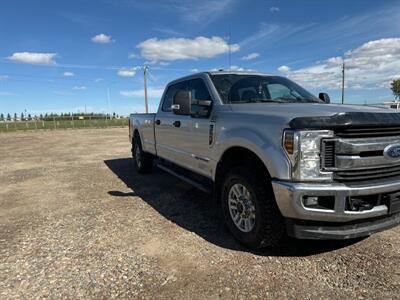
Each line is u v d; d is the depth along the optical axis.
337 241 3.73
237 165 3.82
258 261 3.31
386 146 3.07
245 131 3.48
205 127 4.32
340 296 2.70
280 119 3.13
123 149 13.43
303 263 3.25
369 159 3.01
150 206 5.21
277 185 3.03
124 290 2.85
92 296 2.77
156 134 6.36
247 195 3.51
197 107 4.77
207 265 3.25
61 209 5.15
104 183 6.95
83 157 11.16
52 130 31.56
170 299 2.71
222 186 3.87
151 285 2.91
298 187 2.90
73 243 3.82
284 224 3.31
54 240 3.92
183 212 4.88
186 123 4.91
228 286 2.87
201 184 4.77
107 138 19.91
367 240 3.73
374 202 3.07
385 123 3.02
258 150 3.25
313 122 2.92
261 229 3.31
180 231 4.13
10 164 9.90
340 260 3.30
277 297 2.70
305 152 2.91
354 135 2.97
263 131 3.27
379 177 3.09
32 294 2.81
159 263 3.31
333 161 2.93
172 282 2.96
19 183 7.14
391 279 2.92
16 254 3.56
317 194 2.89
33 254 3.55
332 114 2.98
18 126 37.19
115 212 4.94
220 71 4.93
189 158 4.91
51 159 10.81
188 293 2.78
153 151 6.68
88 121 45.00
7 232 4.21
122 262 3.34
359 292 2.75
